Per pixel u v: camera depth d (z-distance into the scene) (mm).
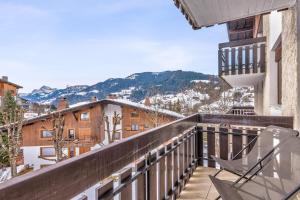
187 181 3381
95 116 20641
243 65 7457
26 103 23500
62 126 17516
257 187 2020
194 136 3941
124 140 1667
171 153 2717
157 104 24000
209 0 3135
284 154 2111
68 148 19719
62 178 1039
